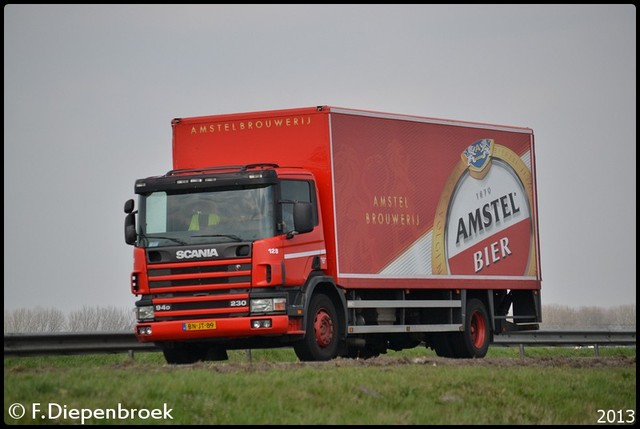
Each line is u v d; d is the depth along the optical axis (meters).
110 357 25.25
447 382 18.42
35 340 21.92
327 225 23.31
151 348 24.52
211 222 21.67
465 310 26.95
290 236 21.89
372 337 26.06
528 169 29.12
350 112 24.02
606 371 22.02
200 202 21.81
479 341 27.66
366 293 24.42
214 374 17.55
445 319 26.67
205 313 21.47
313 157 23.48
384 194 24.66
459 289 26.78
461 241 26.81
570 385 19.88
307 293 22.12
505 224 28.23
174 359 23.41
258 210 21.59
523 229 28.83
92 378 16.92
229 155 24.05
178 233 21.75
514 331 29.11
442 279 26.16
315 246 22.72
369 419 15.67
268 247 21.38
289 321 21.66
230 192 21.75
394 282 24.70
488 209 27.72
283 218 21.83
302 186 22.69
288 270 21.72
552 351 34.72
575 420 17.69
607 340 33.59
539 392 18.94
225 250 21.47
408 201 25.31
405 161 25.34
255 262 21.33
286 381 17.09
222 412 15.42
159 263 21.72
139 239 21.94
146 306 21.81
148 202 22.08
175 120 24.45
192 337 21.56
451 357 27.39
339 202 23.44
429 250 25.83
